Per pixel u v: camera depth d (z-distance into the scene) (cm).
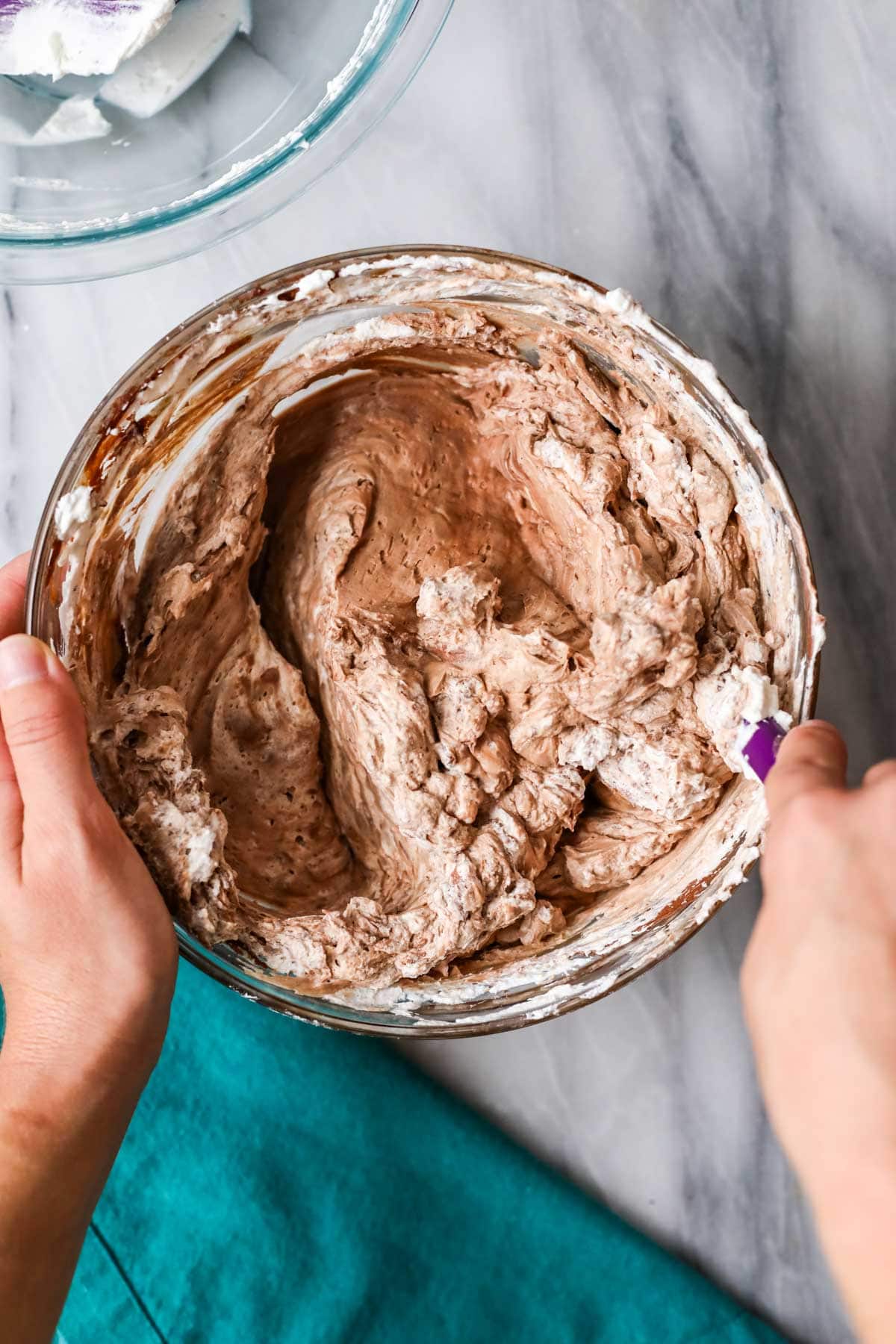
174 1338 78
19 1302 66
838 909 59
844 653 83
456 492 78
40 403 82
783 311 83
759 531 73
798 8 83
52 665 68
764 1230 81
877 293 83
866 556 83
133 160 81
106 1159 68
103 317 82
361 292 73
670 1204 82
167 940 68
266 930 72
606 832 75
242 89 81
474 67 82
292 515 78
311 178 81
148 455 74
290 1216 79
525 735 73
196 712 75
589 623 75
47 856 67
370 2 80
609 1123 82
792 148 83
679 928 72
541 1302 80
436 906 72
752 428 71
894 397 82
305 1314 78
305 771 76
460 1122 81
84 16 79
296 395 77
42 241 81
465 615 74
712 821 74
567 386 76
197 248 81
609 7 82
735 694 71
